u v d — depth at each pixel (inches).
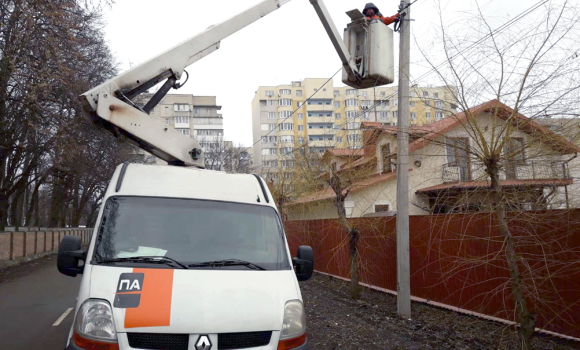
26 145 814.5
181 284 156.2
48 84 612.7
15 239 917.8
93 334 141.2
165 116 3595.0
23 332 305.1
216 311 148.1
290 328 157.3
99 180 1409.9
